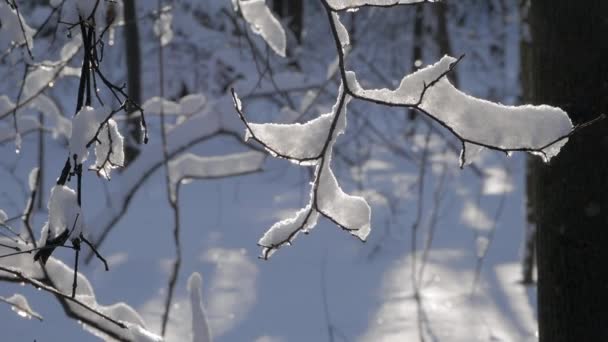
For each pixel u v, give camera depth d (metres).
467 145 2.10
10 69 4.21
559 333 3.48
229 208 10.49
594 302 3.39
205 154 12.65
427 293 7.11
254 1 3.23
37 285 2.49
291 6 12.90
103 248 8.56
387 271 7.79
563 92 3.34
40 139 8.84
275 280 7.53
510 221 9.87
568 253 3.42
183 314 6.64
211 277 7.61
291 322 6.43
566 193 3.39
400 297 7.01
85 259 7.87
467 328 6.25
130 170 7.17
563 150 3.37
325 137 2.06
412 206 10.52
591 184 3.34
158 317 6.55
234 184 11.93
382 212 10.05
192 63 14.79
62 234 2.05
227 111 6.63
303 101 7.08
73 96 14.77
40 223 9.01
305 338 6.09
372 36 13.12
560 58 3.34
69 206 2.04
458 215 10.12
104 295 7.07
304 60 11.09
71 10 2.16
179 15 14.44
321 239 8.95
